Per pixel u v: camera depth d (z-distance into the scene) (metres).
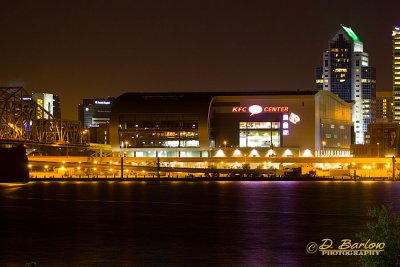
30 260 101.75
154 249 110.12
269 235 123.75
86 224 140.62
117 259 102.31
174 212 162.88
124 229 132.50
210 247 111.62
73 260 101.62
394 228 66.19
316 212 161.38
